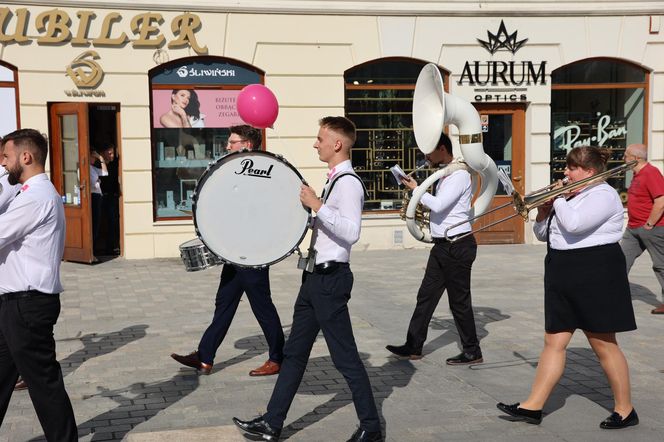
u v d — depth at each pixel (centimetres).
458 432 451
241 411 491
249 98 544
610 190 448
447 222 578
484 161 590
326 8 1168
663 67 1273
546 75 1245
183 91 1144
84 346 657
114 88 1107
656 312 764
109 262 1110
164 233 1142
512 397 515
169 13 1117
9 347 390
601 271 441
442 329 712
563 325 455
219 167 425
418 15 1202
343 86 1193
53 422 398
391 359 611
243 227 429
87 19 1082
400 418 475
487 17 1221
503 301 837
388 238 1228
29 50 1069
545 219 470
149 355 628
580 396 516
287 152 1181
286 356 438
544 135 1253
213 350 572
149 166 1128
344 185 423
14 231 380
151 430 457
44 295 390
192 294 887
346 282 426
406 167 1238
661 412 482
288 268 1068
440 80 575
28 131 405
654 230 745
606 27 1253
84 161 1071
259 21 1154
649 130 1287
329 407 498
